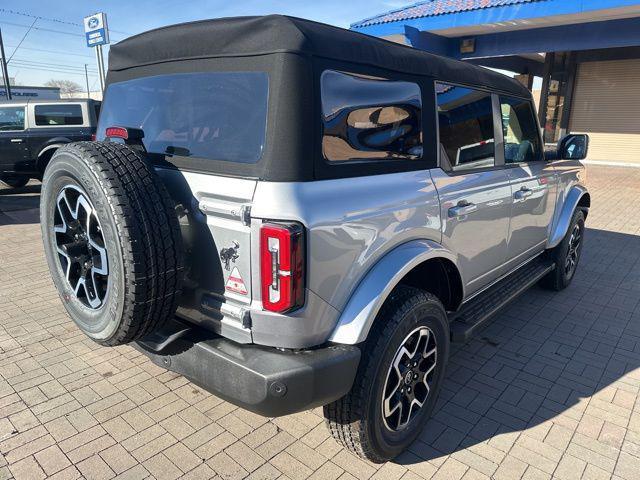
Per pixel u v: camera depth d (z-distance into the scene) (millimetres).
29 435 2809
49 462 2600
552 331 4262
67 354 3725
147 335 2381
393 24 11930
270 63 2084
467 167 3139
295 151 2021
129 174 2092
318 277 2078
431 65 2805
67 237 2539
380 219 2328
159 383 3357
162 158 2471
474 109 3203
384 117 2465
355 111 2299
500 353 3863
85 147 2182
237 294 2141
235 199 2072
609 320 4508
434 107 2803
